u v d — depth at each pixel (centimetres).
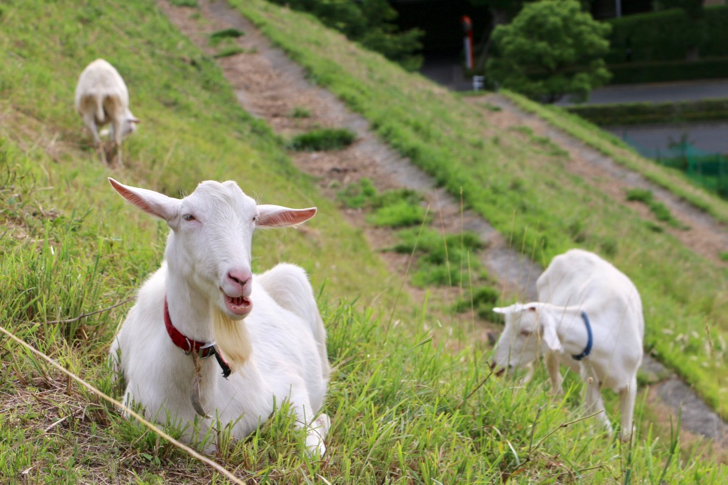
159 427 291
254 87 1795
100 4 1672
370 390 386
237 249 266
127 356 326
